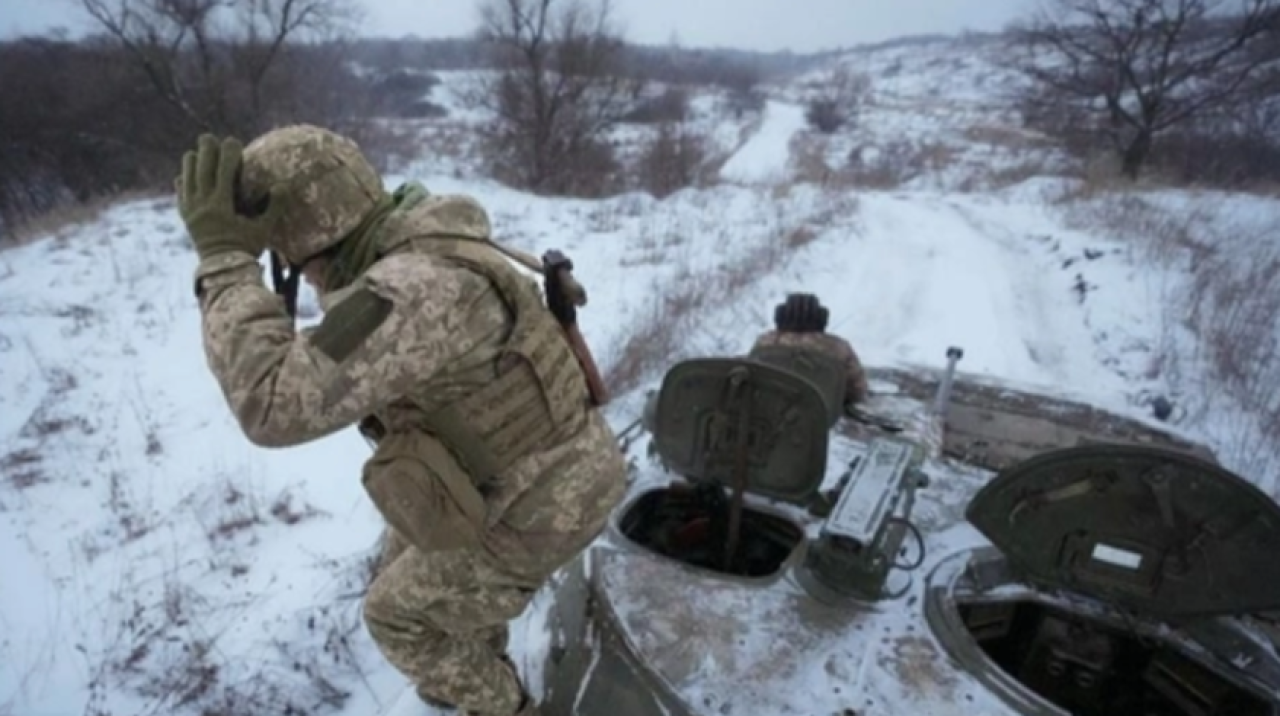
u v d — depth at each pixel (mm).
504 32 20953
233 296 1320
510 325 1470
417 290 1308
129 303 9109
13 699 3436
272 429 1263
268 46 21219
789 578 2314
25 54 22719
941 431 3381
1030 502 2170
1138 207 14742
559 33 20875
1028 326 8430
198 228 1351
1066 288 9914
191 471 5461
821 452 2428
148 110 21984
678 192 19766
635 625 2098
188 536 4664
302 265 1497
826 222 14422
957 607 2287
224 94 21469
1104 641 2332
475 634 1895
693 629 2090
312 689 3367
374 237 1449
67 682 3535
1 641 3826
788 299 3619
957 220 15695
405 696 2229
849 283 9984
